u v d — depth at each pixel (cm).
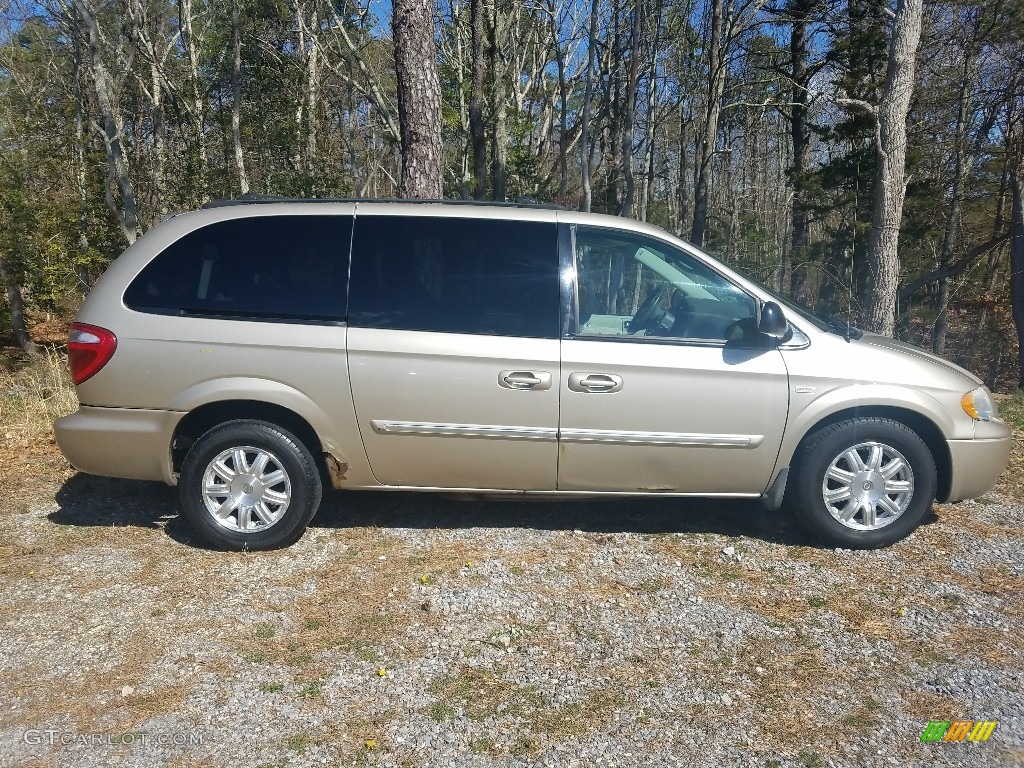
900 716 293
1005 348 2041
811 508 432
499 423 415
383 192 3139
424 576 400
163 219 446
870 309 1077
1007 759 270
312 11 2208
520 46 2594
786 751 272
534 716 289
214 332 412
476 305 416
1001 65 1544
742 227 2689
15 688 304
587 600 378
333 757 265
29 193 1725
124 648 332
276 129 2161
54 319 2264
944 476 443
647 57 2136
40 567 410
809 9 2120
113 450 420
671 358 412
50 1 1664
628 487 431
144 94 2231
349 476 429
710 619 362
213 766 261
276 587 388
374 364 411
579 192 2648
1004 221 1850
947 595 388
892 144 1040
